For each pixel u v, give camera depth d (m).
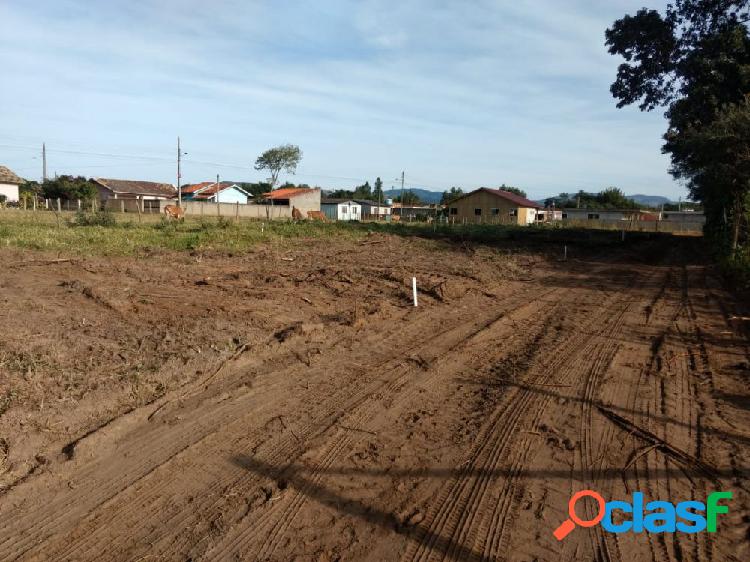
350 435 5.09
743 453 4.85
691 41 26.81
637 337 8.83
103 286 10.01
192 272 12.53
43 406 4.98
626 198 103.12
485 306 11.05
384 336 8.41
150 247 16.27
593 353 7.87
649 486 4.32
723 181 18.91
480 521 3.84
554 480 4.40
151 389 5.67
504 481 4.37
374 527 3.75
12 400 4.97
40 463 4.32
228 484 4.21
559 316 10.38
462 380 6.67
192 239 18.83
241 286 11.17
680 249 29.92
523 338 8.70
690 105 24.69
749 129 16.94
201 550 3.47
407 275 13.45
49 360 5.92
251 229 25.17
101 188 68.00
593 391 6.34
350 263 15.62
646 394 6.25
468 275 14.43
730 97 23.34
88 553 3.41
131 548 3.47
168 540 3.55
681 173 30.19
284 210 61.28
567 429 5.33
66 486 4.09
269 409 5.57
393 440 5.02
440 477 4.42
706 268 19.31
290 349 7.39
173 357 6.39
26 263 11.91
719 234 22.94
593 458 4.76
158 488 4.12
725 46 23.30
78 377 5.61
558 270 17.58
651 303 11.94
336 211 76.19
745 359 7.57
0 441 4.43
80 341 6.66
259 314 8.81
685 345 8.32
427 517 3.88
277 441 4.91
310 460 4.61
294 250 18.36
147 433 4.91
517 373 6.92
